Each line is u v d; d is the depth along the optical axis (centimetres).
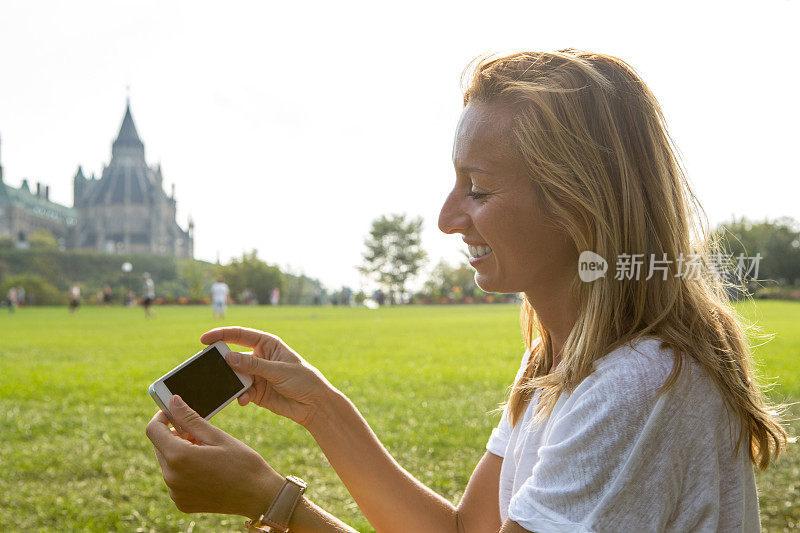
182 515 415
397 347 1533
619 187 89
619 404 80
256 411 697
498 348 1488
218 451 98
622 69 96
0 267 11231
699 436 81
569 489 79
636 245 89
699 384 83
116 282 12088
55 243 14800
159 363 1234
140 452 558
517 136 90
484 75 96
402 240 11000
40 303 7925
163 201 17312
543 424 96
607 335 88
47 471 499
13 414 708
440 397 810
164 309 6125
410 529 121
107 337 1983
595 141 89
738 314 97
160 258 12912
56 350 1520
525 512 81
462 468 499
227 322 3073
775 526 364
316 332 2178
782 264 4331
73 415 712
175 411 102
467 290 8869
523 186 92
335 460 122
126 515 417
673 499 80
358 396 812
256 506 99
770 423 91
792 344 1320
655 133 94
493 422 651
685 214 97
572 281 95
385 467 121
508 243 93
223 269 9150
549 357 117
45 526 399
